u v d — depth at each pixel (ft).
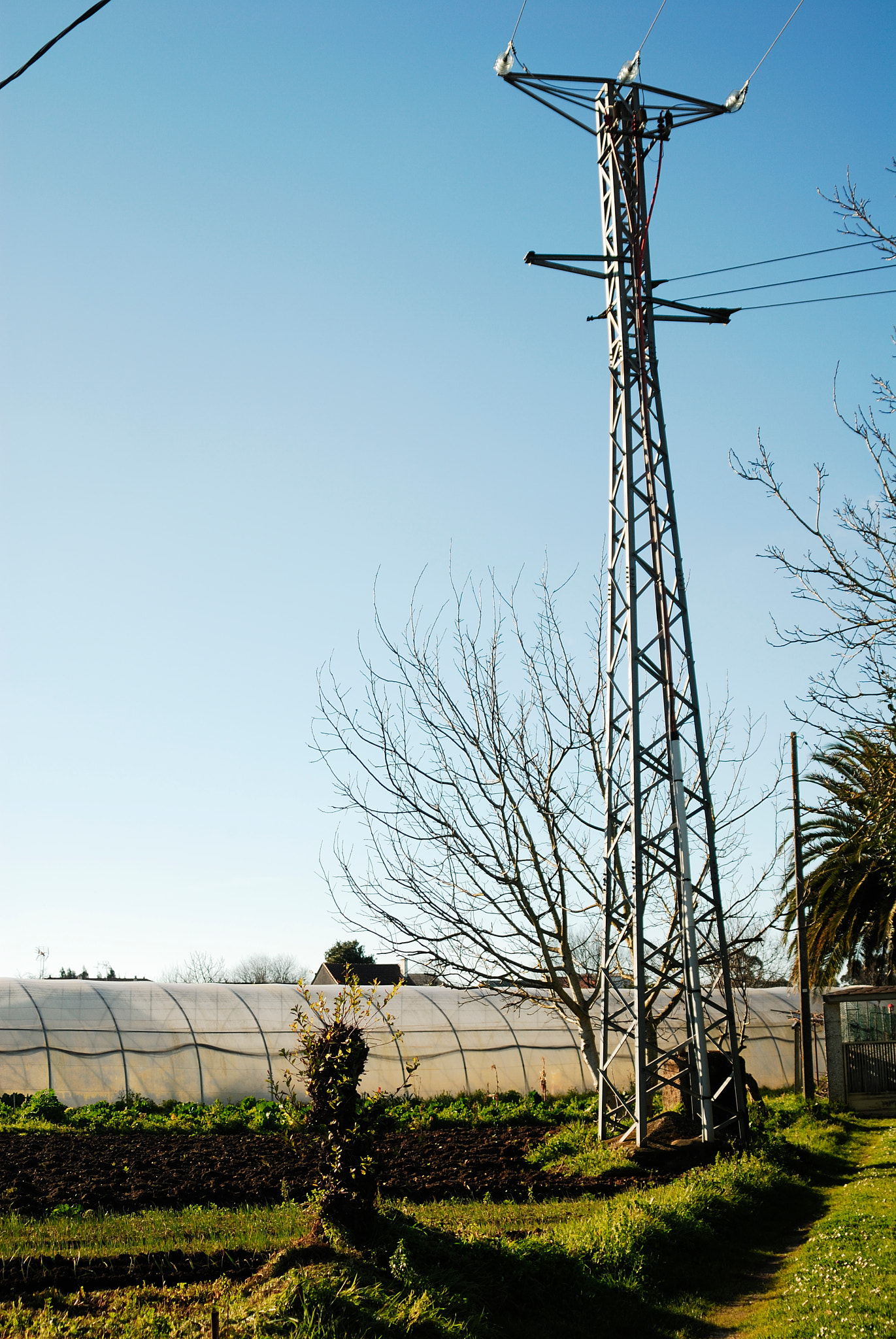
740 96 67.41
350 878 71.72
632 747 63.72
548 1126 96.89
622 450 67.97
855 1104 116.16
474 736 73.20
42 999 106.63
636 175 69.67
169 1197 49.65
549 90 69.10
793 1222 51.75
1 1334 25.88
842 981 139.33
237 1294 30.01
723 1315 36.01
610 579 69.00
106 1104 95.20
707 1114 63.98
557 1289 35.42
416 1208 48.26
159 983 115.75
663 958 75.31
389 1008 120.88
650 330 69.72
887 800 48.47
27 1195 48.44
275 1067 108.58
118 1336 26.14
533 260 68.18
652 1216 43.80
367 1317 27.73
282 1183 49.96
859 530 42.37
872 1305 32.35
